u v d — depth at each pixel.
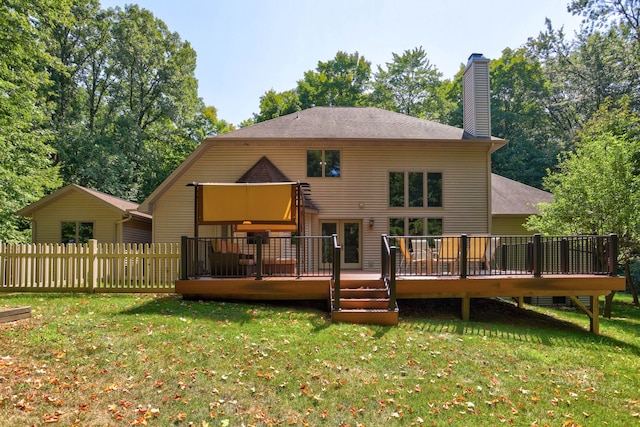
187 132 35.53
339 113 18.94
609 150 15.26
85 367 5.25
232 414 4.37
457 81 40.59
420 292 9.80
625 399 5.43
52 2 16.94
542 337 8.33
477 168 16.47
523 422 4.60
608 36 31.92
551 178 17.00
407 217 16.22
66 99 28.42
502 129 36.28
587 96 33.06
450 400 5.01
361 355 6.33
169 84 31.59
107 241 18.02
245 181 14.80
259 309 9.02
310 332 7.39
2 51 15.68
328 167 16.19
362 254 16.06
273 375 5.38
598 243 10.49
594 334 9.58
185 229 15.90
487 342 7.55
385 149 16.27
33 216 18.06
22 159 18.44
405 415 4.58
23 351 5.61
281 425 4.22
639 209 14.43
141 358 5.64
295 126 16.91
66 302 9.08
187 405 4.48
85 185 26.25
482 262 12.12
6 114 16.84
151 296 10.23
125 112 30.48
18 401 4.25
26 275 10.65
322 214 16.02
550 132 37.12
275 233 14.36
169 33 32.97
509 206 18.30
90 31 28.98
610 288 9.86
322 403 4.73
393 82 43.47
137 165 30.25
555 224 15.48
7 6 15.51
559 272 10.53
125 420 4.09
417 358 6.37
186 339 6.53
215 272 10.35
